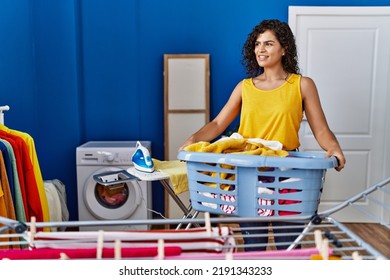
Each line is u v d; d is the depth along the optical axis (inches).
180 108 163.3
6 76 144.8
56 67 158.2
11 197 95.9
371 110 164.2
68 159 161.8
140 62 164.9
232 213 63.5
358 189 166.7
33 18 156.1
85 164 145.2
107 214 146.0
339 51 161.9
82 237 43.1
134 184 143.7
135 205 144.6
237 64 164.7
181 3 162.9
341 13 159.5
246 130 74.3
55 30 157.2
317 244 41.3
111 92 165.0
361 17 160.1
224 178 63.8
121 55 163.6
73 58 158.2
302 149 165.3
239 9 162.9
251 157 58.8
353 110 164.2
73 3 156.4
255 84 75.6
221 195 63.9
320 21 160.6
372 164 165.9
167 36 163.9
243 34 163.5
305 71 162.9
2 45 141.9
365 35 161.0
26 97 154.5
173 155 165.2
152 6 162.9
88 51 163.0
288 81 72.4
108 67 163.9
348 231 45.8
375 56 161.9
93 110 165.5
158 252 40.9
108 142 161.3
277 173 60.1
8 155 97.3
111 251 41.5
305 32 161.2
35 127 159.3
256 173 60.6
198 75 162.6
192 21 163.5
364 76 162.9
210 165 63.2
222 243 44.5
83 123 165.6
